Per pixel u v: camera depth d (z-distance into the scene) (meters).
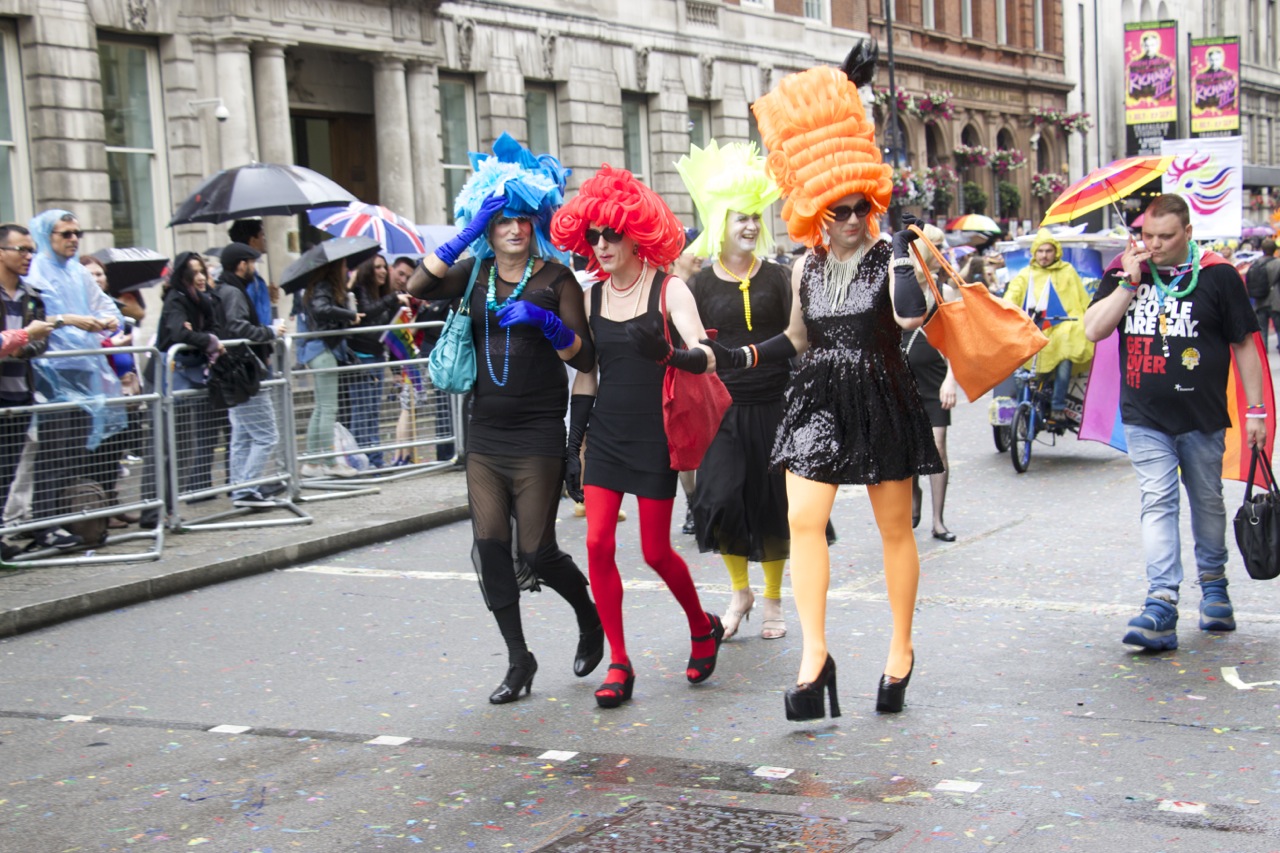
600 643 5.53
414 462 11.39
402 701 5.36
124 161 17.05
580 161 25.02
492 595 5.32
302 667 5.95
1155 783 4.04
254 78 18.23
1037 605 6.49
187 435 8.87
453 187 22.61
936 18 41.41
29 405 7.76
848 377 4.69
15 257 7.73
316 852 3.84
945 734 4.61
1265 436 5.69
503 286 5.25
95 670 6.03
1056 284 11.29
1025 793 4.00
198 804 4.28
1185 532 8.15
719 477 5.86
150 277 11.55
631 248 5.09
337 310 10.44
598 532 5.11
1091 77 52.25
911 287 4.52
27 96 15.86
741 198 5.81
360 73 21.02
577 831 3.87
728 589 7.23
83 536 8.17
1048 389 11.60
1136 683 5.11
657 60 27.34
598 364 5.25
